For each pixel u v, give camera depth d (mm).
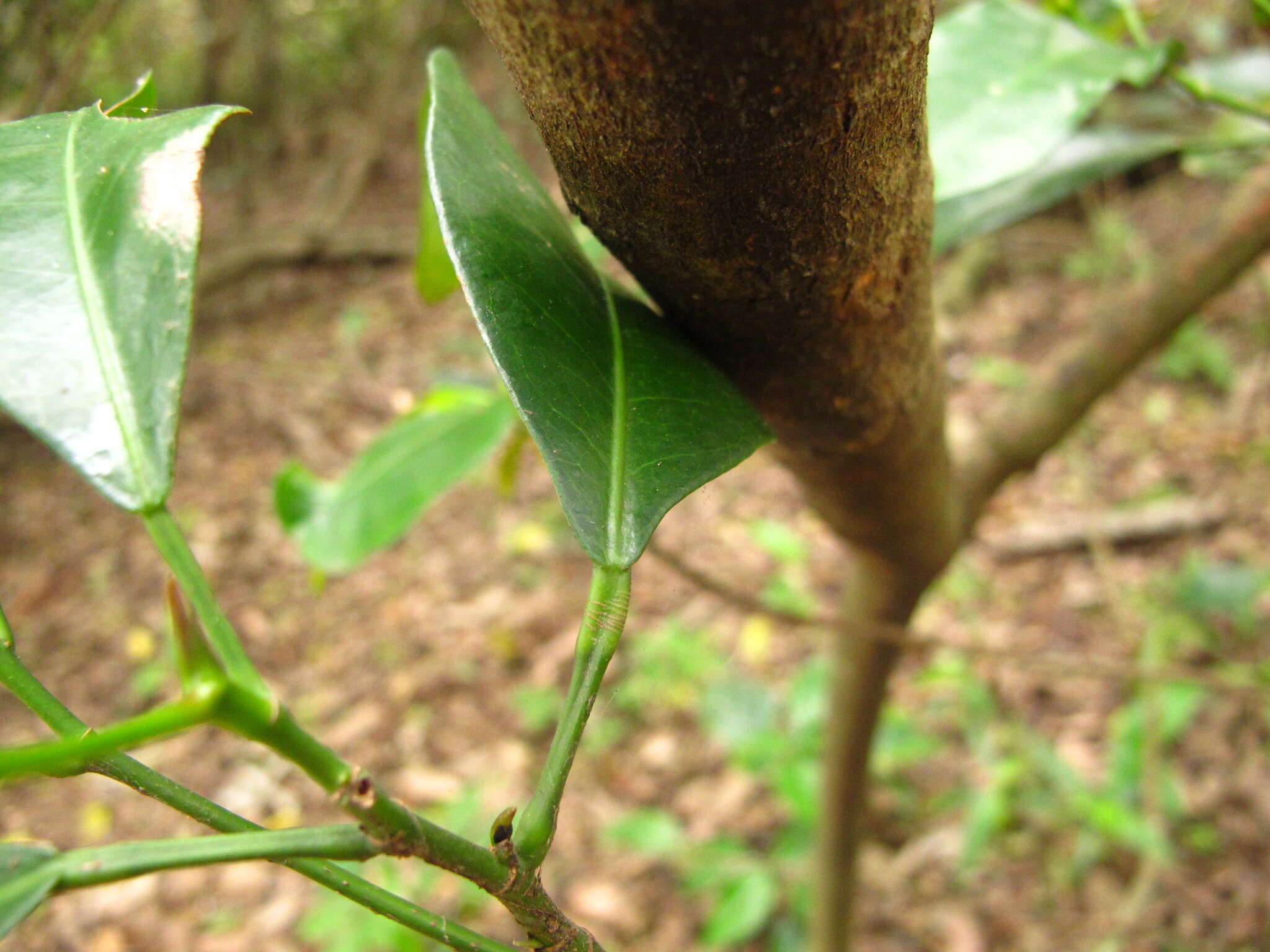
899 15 122
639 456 135
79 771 122
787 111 125
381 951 684
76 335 127
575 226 234
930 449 223
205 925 781
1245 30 1005
